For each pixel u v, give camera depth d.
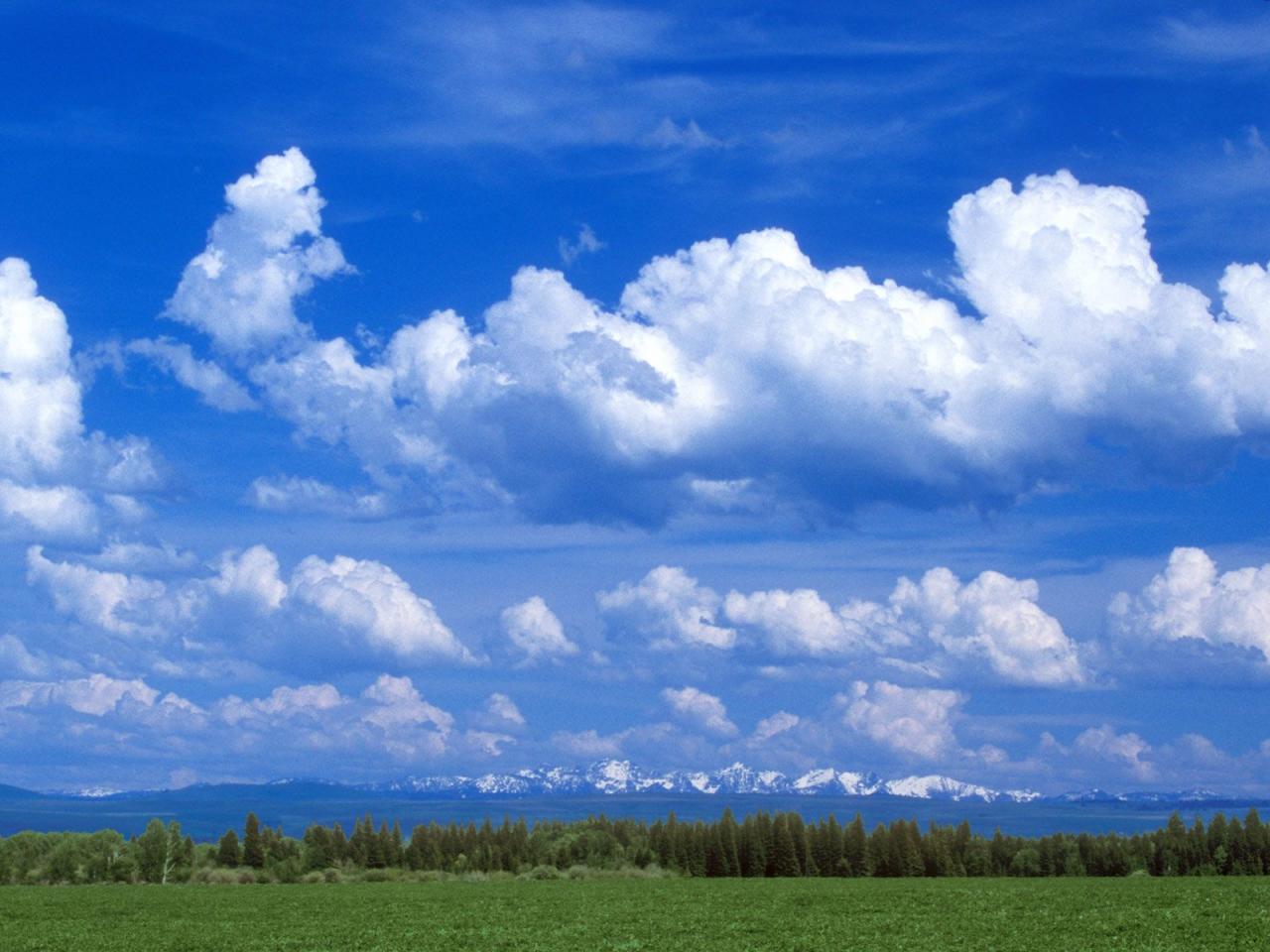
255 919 109.75
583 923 97.19
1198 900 108.38
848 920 94.62
